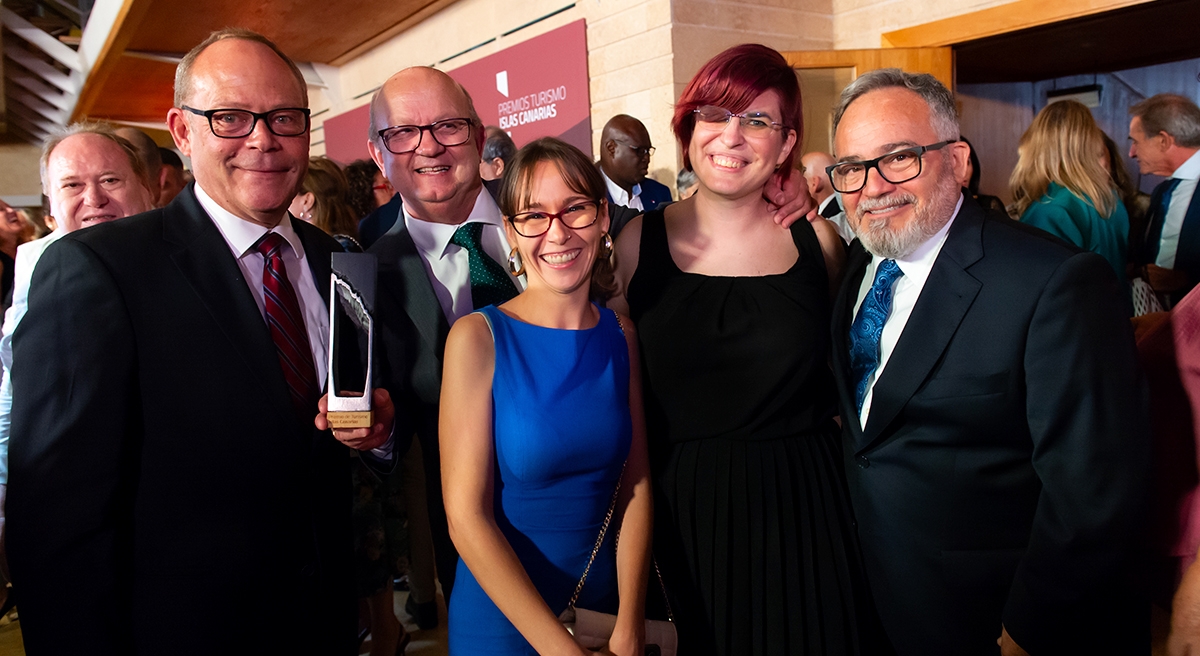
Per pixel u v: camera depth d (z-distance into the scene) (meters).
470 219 1.79
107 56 6.67
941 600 1.33
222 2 5.85
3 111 8.84
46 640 1.12
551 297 1.40
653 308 1.58
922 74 1.38
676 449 1.56
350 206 2.97
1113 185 3.04
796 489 1.52
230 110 1.28
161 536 1.21
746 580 1.49
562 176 1.33
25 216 3.25
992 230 1.34
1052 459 1.20
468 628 1.38
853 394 1.49
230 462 1.24
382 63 7.67
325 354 1.42
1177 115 3.13
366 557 2.32
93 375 1.14
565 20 5.33
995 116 6.93
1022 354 1.24
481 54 6.29
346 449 1.47
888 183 1.33
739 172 1.52
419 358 1.61
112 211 1.99
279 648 1.29
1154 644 1.54
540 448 1.32
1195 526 1.27
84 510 1.13
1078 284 1.20
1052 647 1.20
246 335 1.28
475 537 1.27
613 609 1.44
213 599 1.23
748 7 4.82
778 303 1.55
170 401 1.21
